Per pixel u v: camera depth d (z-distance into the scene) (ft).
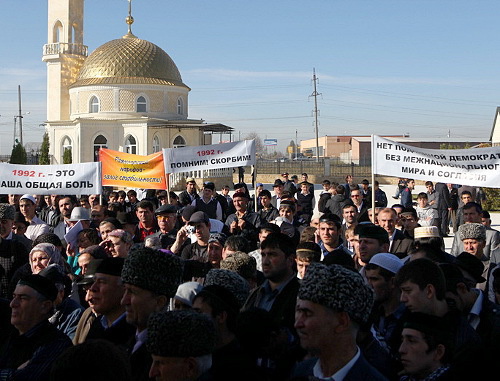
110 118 199.52
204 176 176.04
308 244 23.48
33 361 16.94
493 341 12.62
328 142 430.61
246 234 35.58
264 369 15.65
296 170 227.61
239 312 16.43
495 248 31.40
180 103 211.61
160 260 16.21
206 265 27.40
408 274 16.96
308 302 12.84
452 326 16.10
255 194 48.29
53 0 217.77
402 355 14.70
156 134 201.46
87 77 205.98
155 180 49.80
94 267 19.07
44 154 215.72
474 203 35.68
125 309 17.65
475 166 39.73
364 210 48.47
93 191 44.62
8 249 29.76
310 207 63.36
